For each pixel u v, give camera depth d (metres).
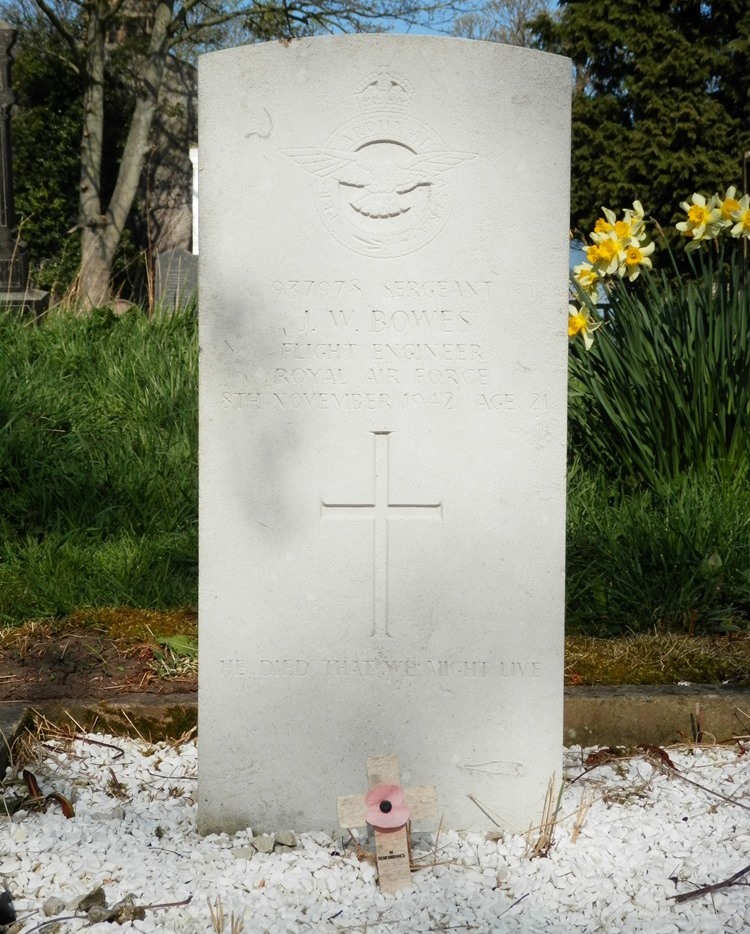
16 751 2.12
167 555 2.68
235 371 1.93
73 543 2.74
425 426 1.94
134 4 8.98
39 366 3.49
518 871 1.89
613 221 2.94
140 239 9.24
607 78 11.48
